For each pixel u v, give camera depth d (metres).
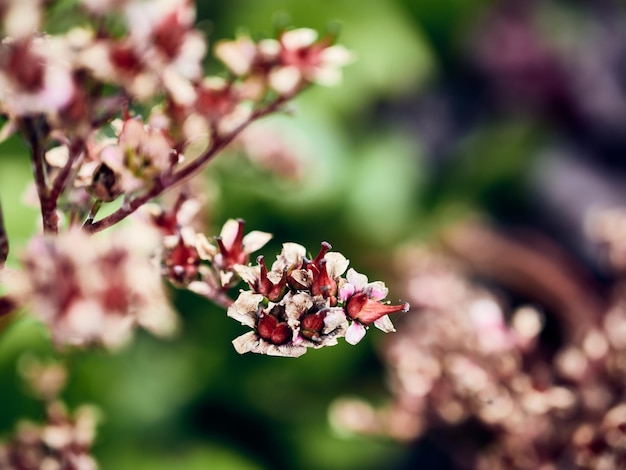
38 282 0.18
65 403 0.39
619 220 0.36
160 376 0.43
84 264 0.18
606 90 0.63
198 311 0.43
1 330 0.23
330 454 0.44
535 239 0.50
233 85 0.24
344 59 0.24
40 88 0.20
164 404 0.43
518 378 0.31
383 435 0.34
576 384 0.31
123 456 0.40
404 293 0.37
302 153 0.41
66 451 0.27
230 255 0.23
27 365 0.34
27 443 0.27
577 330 0.36
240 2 0.49
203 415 0.44
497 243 0.43
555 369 0.32
